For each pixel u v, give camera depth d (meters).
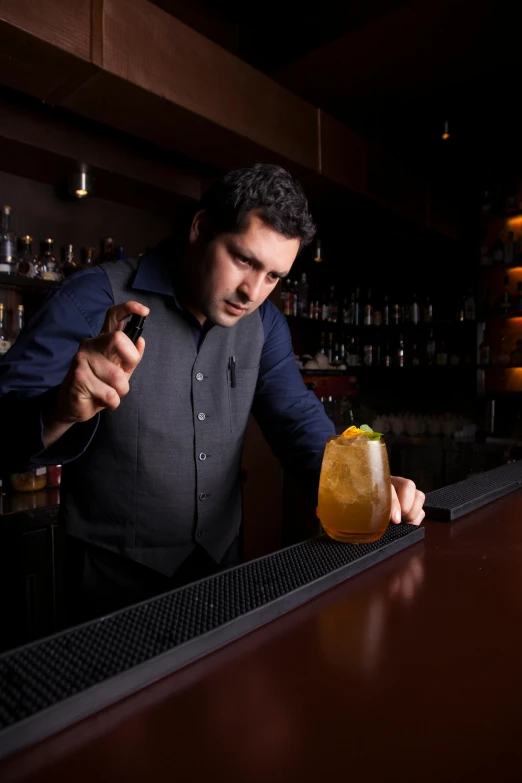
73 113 2.65
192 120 2.45
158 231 3.49
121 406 1.22
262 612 0.66
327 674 0.55
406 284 5.12
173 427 1.26
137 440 1.23
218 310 1.11
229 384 1.34
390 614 0.69
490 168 4.58
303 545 0.91
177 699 0.51
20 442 0.86
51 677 0.51
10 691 0.48
